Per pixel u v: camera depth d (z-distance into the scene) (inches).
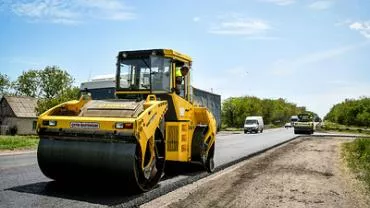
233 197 303.3
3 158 531.8
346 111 3270.2
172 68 378.3
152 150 306.7
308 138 1330.0
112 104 312.7
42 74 2829.7
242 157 613.9
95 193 291.0
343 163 568.7
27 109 1966.0
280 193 324.5
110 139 277.6
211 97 1473.9
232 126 2795.3
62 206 249.3
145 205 268.5
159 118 314.8
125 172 272.1
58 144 293.7
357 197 322.3
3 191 288.5
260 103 3499.0
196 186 349.1
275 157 639.1
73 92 1392.7
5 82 2815.0
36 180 339.0
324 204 291.0
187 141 397.4
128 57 383.9
